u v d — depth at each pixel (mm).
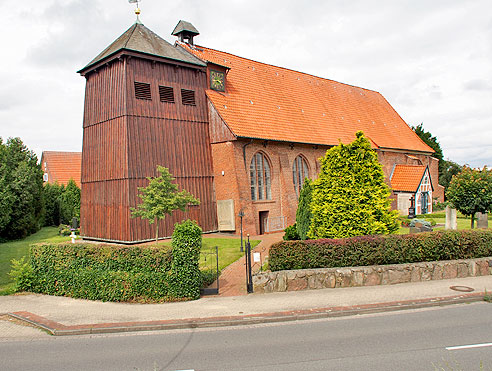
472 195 24672
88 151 29172
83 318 11031
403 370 7281
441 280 14375
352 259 14094
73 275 13602
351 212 16500
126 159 25328
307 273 13500
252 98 34312
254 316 10734
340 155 17047
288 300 12195
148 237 25844
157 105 27359
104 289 12898
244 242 24344
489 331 9281
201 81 30453
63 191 45531
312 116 39219
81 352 8766
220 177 29703
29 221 32719
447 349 8234
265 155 32375
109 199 26719
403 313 10992
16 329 10547
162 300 12539
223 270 17125
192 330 10125
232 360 8008
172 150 27859
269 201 32188
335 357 7977
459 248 15336
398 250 14406
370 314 11023
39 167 40062
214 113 29969
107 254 13539
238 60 36906
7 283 16172
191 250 12812
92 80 28922
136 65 26531
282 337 9297
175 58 28375
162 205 21000
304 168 36156
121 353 8625
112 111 26703
